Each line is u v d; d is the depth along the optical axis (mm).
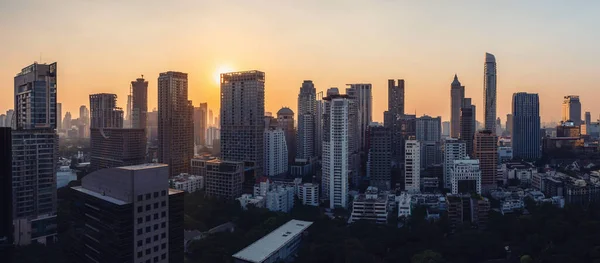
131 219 163125
